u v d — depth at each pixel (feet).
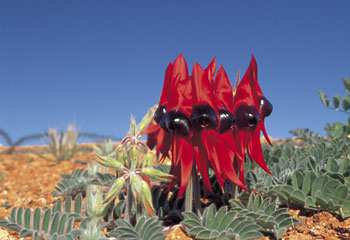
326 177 1.04
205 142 0.80
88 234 0.82
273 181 1.11
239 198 1.09
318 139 1.78
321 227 0.98
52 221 0.95
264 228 0.97
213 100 0.79
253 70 0.86
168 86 0.86
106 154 1.57
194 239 0.91
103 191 1.28
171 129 0.80
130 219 0.98
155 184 1.23
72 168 2.38
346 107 1.75
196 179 0.95
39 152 3.24
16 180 2.12
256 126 0.87
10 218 1.01
